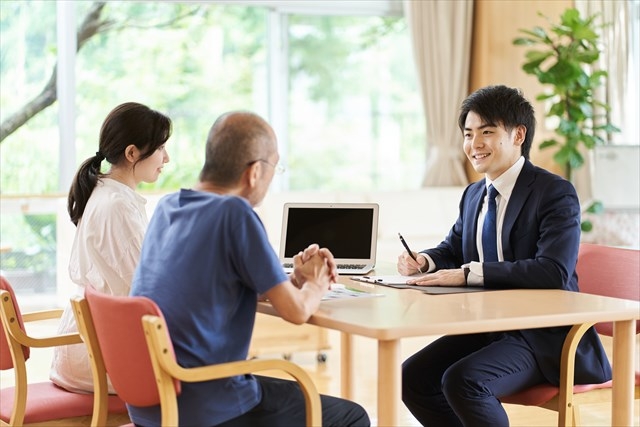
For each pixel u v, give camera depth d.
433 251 3.66
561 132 8.22
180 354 2.50
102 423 2.81
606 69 8.94
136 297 2.44
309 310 2.62
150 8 8.58
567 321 2.67
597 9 9.01
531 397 3.13
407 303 2.84
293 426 2.62
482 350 3.12
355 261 3.71
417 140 9.58
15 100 8.19
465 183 9.38
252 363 2.47
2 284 2.92
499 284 3.18
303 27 9.12
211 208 2.55
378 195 8.80
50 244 8.34
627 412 2.93
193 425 2.50
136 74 8.58
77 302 2.74
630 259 3.55
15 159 8.22
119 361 2.55
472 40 9.41
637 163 8.17
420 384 3.43
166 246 2.60
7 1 8.12
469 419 3.00
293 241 3.78
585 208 8.50
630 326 2.90
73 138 8.31
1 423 3.04
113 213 3.14
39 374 5.83
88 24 8.40
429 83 9.30
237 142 2.65
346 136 9.34
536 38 9.23
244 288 2.62
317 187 9.27
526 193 3.30
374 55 9.38
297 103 9.14
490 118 3.29
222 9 8.80
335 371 5.86
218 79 8.83
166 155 3.37
